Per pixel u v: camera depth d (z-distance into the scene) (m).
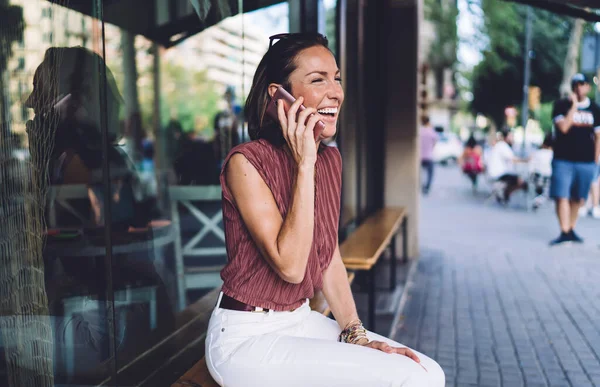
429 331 4.85
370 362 1.65
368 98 7.16
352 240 4.80
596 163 8.28
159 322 3.01
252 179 1.73
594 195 11.45
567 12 4.77
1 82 1.87
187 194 4.81
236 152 1.76
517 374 3.95
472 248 8.48
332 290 2.09
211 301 3.57
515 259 7.64
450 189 18.73
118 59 5.05
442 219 11.73
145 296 2.93
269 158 1.78
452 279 6.62
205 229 4.68
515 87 25.05
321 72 1.83
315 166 1.95
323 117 1.85
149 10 4.32
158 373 2.56
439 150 32.28
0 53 1.86
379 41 7.22
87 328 2.29
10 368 1.91
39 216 1.95
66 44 2.17
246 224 1.73
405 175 7.52
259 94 1.90
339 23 5.50
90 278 2.33
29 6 1.94
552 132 8.41
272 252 1.68
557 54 23.36
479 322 5.08
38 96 1.96
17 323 1.92
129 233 2.88
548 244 8.66
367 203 7.27
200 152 5.11
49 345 1.98
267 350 1.75
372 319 4.23
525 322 5.06
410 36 7.27
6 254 1.88
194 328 3.09
